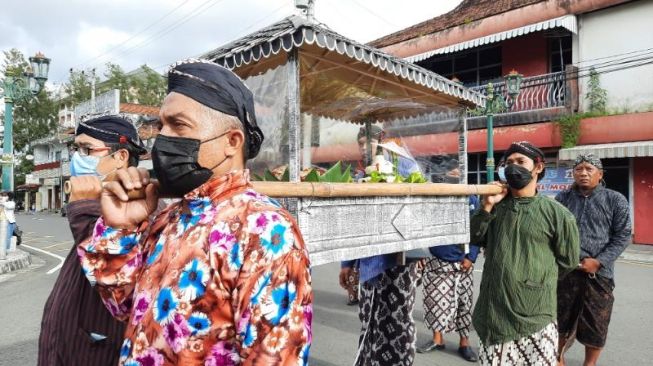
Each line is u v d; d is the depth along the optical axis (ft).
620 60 36.06
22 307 18.16
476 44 40.83
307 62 8.66
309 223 5.72
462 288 12.94
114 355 5.19
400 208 7.22
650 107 34.99
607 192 10.71
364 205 6.55
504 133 40.47
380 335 10.00
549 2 37.63
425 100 11.40
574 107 37.76
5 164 34.32
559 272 8.28
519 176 7.97
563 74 38.32
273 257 3.33
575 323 10.57
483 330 8.09
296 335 3.28
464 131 12.18
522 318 7.63
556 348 7.82
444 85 10.09
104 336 5.13
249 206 3.55
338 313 17.42
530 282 7.66
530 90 41.01
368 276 8.43
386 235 6.93
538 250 7.82
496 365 7.88
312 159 12.91
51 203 124.36
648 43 34.83
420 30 50.72
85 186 4.62
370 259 8.46
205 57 8.71
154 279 3.59
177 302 3.33
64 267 5.44
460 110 12.22
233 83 3.80
